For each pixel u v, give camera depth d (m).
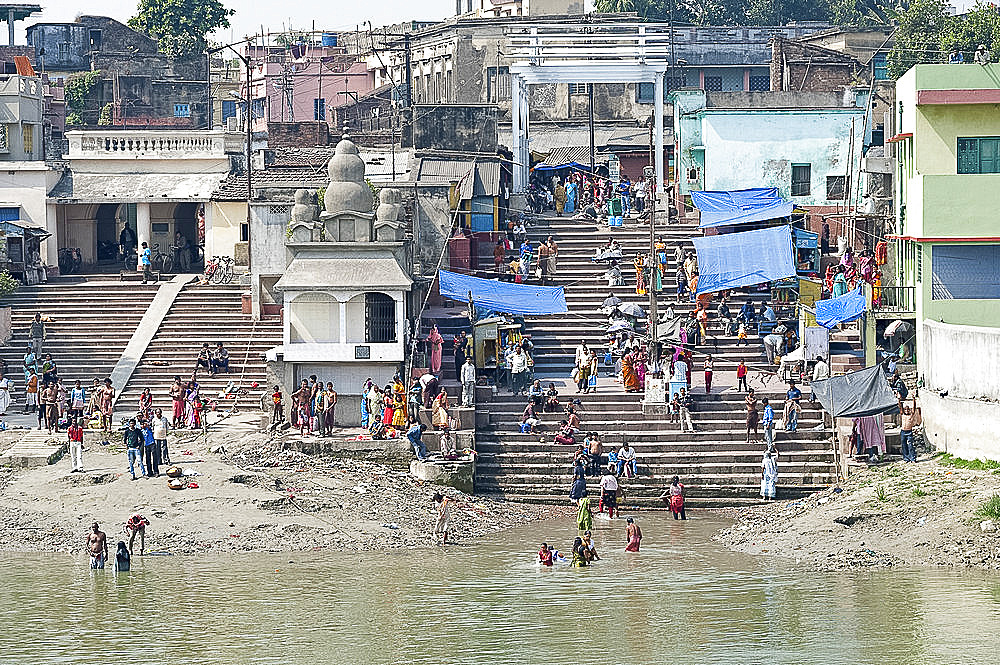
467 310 151.62
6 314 150.12
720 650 81.75
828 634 84.25
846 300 144.75
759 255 152.12
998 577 96.06
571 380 141.25
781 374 139.12
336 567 100.50
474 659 80.44
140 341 149.38
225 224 170.50
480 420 130.00
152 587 94.94
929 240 140.00
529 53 185.50
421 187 160.50
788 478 122.50
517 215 177.12
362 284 131.88
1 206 169.12
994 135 141.88
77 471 117.38
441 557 103.88
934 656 80.06
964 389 117.56
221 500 111.31
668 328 145.50
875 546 102.75
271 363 133.00
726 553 104.88
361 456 124.62
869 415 118.38
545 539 110.00
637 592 93.75
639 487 122.31
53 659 80.75
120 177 173.88
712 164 179.62
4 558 102.50
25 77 182.62
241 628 86.19
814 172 178.88
